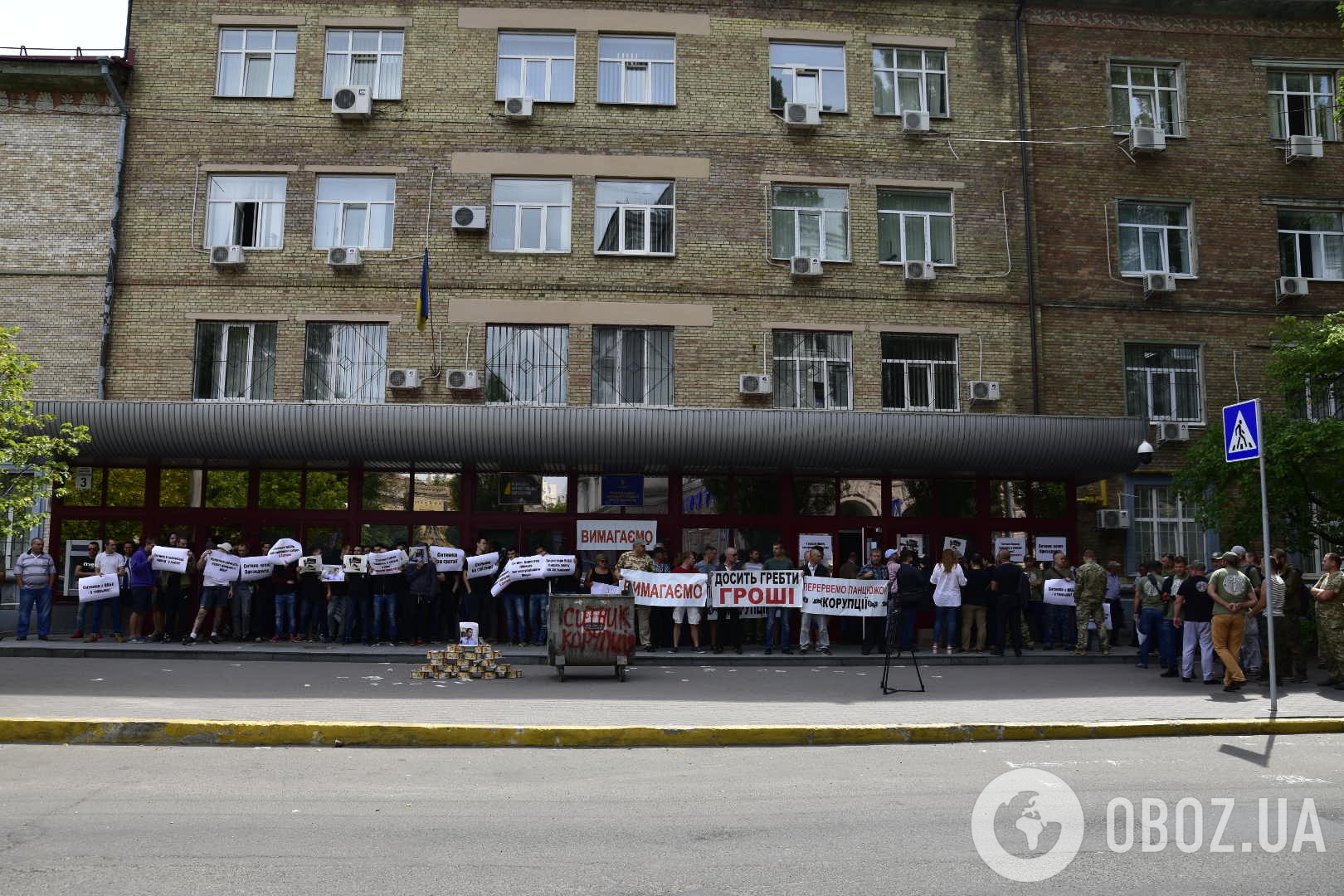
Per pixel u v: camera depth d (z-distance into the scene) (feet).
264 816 21.89
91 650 50.93
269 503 62.28
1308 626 54.95
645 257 65.00
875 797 24.26
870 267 66.49
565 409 58.65
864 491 64.90
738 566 59.41
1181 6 71.56
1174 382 68.59
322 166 64.59
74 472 61.26
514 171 65.26
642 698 38.75
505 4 66.69
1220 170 70.74
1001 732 32.63
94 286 62.34
